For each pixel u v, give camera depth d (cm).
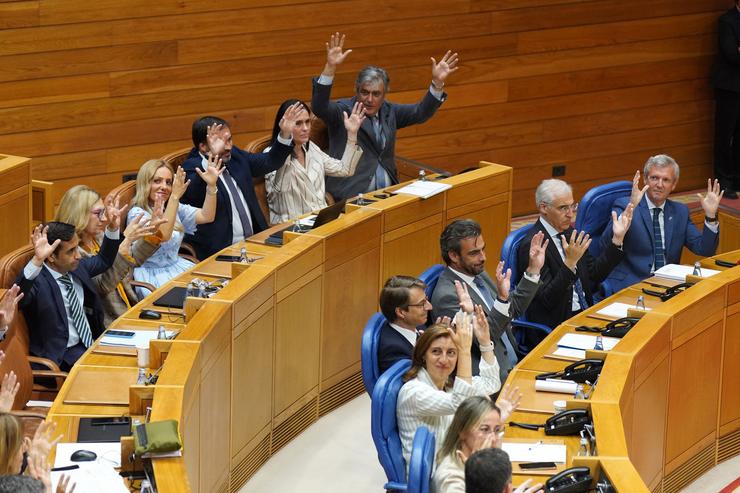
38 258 1134
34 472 769
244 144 1866
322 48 1897
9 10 1628
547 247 1331
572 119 2167
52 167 1716
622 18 2161
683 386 1231
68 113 1709
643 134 2248
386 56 1961
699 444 1286
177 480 823
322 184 1592
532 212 2175
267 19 1834
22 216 1500
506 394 1007
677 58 2241
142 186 1372
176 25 1761
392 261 1490
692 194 2305
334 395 1416
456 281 1123
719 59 2223
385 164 1666
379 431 1003
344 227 1379
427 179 1633
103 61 1717
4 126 1669
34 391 1141
